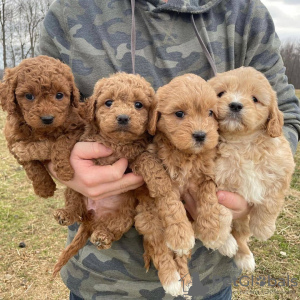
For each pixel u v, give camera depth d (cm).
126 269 44
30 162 45
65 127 44
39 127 41
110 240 42
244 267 49
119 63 46
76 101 44
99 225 43
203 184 42
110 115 40
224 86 44
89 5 48
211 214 41
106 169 39
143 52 47
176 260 42
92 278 45
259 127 44
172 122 39
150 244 42
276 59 51
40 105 40
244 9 49
